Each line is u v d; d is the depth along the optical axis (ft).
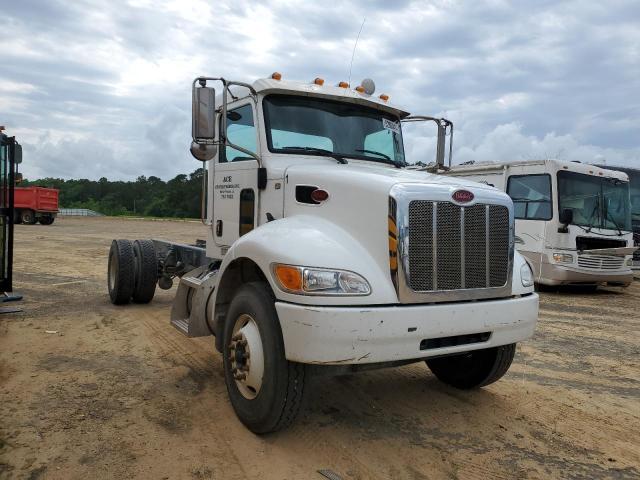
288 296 11.76
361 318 11.23
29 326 22.76
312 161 16.12
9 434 12.62
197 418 13.94
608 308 34.35
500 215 13.30
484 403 15.79
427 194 12.25
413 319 11.67
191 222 146.30
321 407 15.07
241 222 17.11
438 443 13.08
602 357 21.79
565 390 17.34
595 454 12.85
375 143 17.99
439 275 12.30
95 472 11.09
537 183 41.19
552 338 24.98
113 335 21.75
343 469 11.64
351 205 12.92
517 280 13.91
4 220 26.76
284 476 11.27
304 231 12.80
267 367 12.28
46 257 50.21
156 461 11.64
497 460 12.34
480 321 12.64
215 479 11.05
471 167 46.85
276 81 16.21
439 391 16.65
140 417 13.87
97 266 44.52
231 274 14.65
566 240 39.78
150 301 28.40
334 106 17.44
